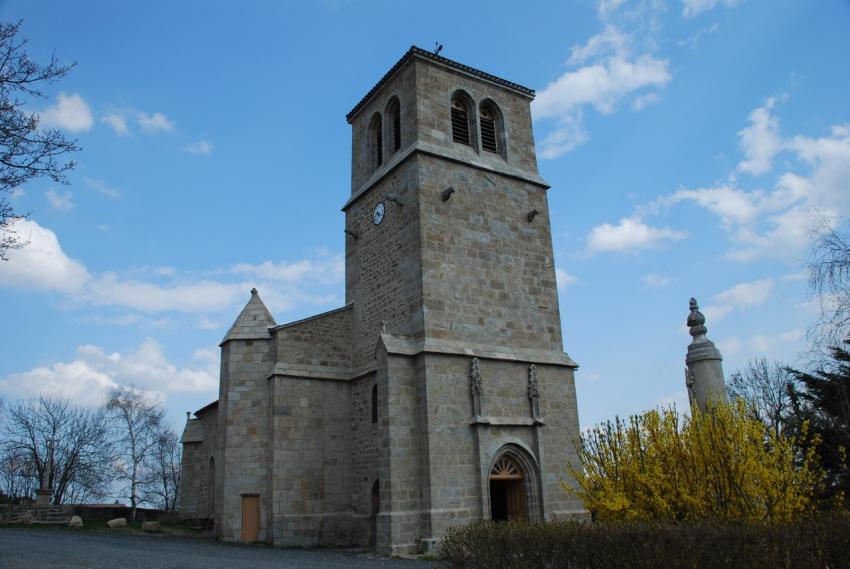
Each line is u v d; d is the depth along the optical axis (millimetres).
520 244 30188
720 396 16875
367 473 27578
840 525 10695
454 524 23875
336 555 22859
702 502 14172
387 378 24984
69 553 19266
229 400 28750
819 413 33500
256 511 27719
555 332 29828
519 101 33625
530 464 26500
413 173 28594
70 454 60625
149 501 71875
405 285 27641
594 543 11328
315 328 29797
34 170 13375
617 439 16031
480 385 26000
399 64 31203
